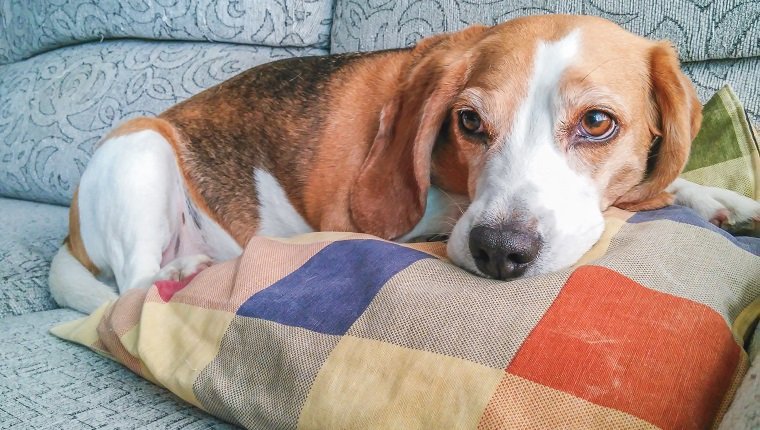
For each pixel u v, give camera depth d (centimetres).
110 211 50
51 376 35
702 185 42
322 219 48
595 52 37
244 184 52
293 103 51
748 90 46
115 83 73
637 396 23
